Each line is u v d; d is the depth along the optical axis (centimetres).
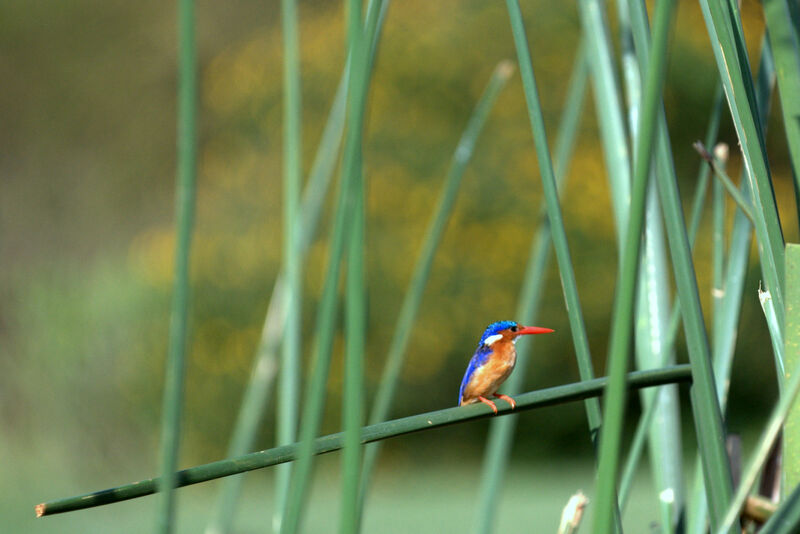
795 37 217
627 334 154
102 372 1695
